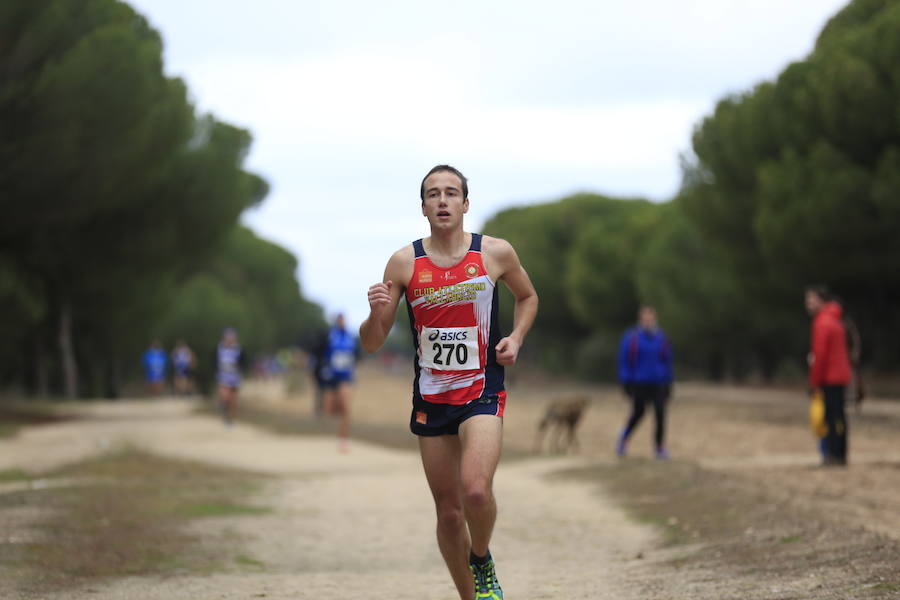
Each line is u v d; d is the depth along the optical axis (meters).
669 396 60.84
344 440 69.62
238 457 64.25
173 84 109.31
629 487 45.16
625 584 23.86
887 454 57.56
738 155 121.25
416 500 43.41
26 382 175.12
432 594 23.50
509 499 44.09
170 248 125.38
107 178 96.94
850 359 48.66
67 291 132.50
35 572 25.08
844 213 105.81
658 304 185.38
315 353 83.31
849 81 104.50
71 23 92.94
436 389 19.05
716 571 24.30
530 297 19.95
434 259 19.25
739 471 46.84
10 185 92.06
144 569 26.56
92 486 44.09
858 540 25.64
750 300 134.38
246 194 138.00
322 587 24.34
